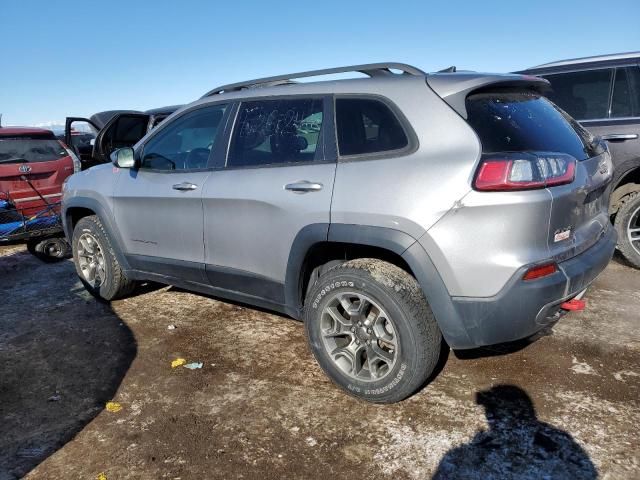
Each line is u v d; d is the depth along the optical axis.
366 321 2.90
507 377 3.14
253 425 2.80
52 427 2.86
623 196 4.82
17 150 6.44
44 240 6.19
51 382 3.34
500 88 2.94
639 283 4.49
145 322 4.23
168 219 3.84
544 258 2.52
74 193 4.64
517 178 2.43
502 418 2.76
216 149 3.60
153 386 3.24
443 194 2.54
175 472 2.47
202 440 2.69
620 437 2.56
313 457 2.54
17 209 6.05
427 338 2.71
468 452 2.51
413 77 2.90
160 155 4.02
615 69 4.78
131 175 4.16
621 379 3.06
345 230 2.83
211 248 3.60
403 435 2.66
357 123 2.95
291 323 4.09
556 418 2.73
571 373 3.15
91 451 2.64
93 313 4.48
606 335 3.60
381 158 2.80
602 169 3.09
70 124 8.70
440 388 3.06
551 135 2.88
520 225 2.45
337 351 3.03
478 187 2.47
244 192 3.30
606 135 4.68
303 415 2.87
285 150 3.23
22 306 4.72
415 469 2.42
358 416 2.84
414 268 2.62
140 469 2.50
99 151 8.14
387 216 2.67
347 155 2.94
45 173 6.56
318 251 3.11
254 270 3.39
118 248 4.33
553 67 5.13
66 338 3.98
